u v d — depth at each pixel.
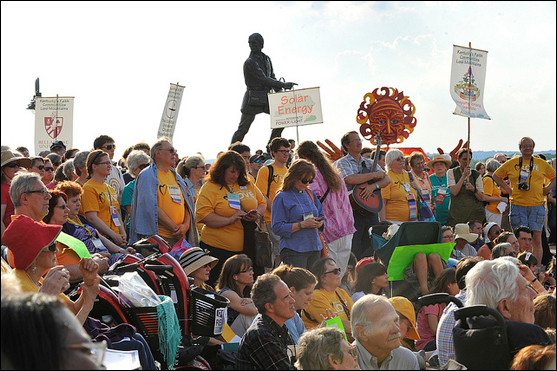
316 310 5.90
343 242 7.61
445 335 4.44
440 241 6.88
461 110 11.05
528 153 11.38
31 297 2.30
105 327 4.28
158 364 4.35
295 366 3.98
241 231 7.29
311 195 7.27
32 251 4.07
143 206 6.98
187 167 9.08
